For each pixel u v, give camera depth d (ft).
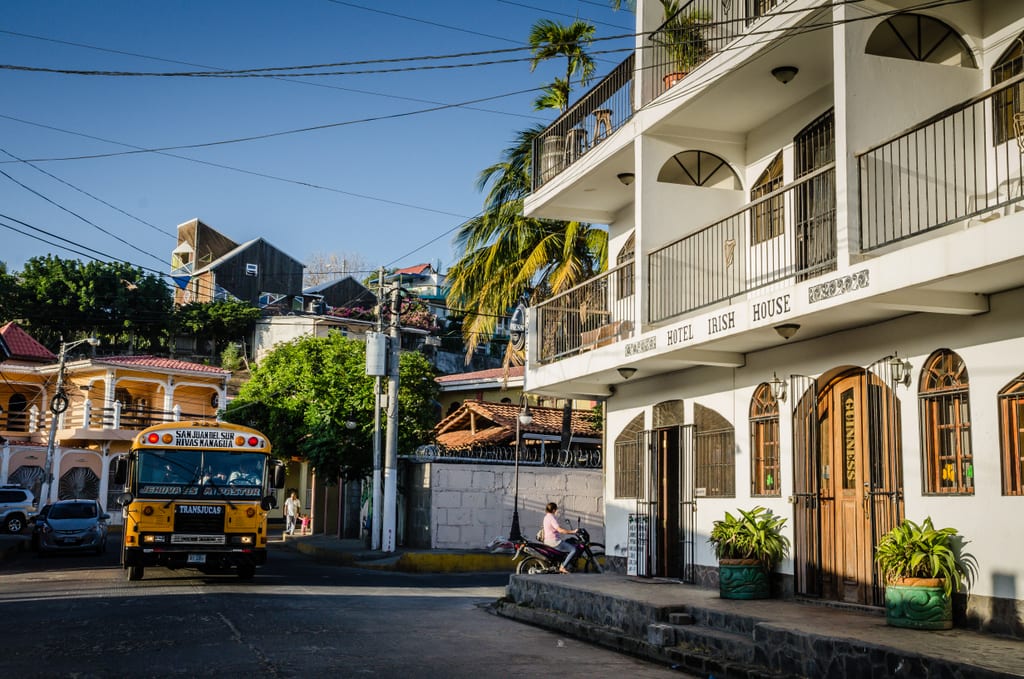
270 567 81.35
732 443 46.62
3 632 38.58
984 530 32.19
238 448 64.18
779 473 42.80
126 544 61.82
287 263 224.33
